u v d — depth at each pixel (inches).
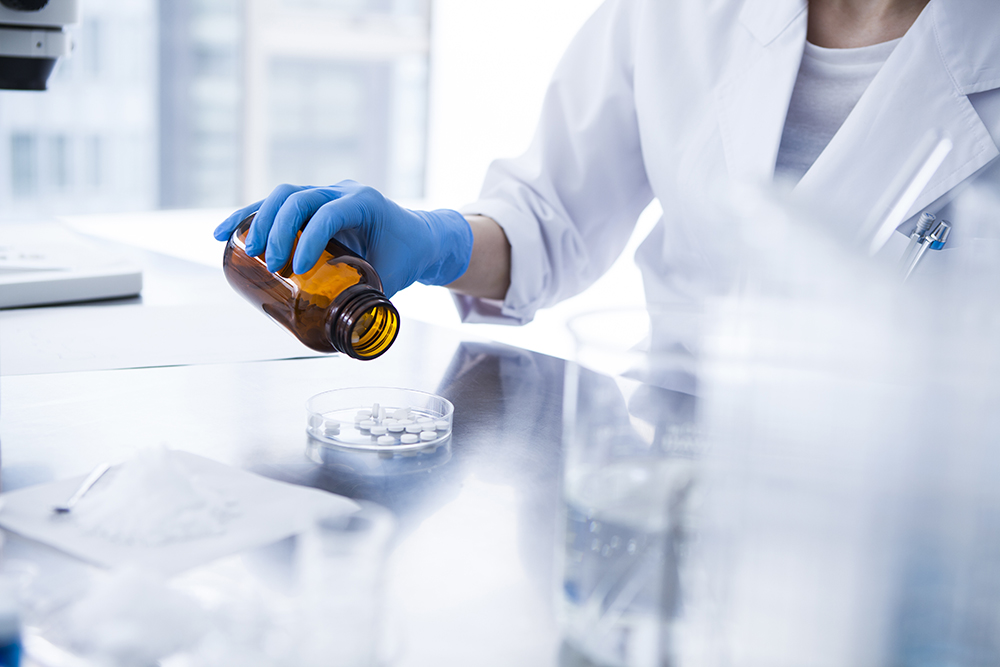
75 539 16.1
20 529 16.4
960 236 13.1
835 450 10.0
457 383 29.9
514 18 132.5
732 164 36.9
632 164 43.7
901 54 34.7
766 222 10.5
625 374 13.3
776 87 36.8
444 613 15.2
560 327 15.2
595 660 13.8
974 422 9.8
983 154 33.1
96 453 21.6
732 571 10.9
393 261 29.5
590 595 13.6
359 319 22.7
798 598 10.4
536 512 19.6
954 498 9.9
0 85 38.6
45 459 21.0
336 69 170.9
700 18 39.4
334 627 12.3
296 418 25.3
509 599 15.8
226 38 153.9
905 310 9.9
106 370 29.2
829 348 10.0
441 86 147.1
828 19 38.0
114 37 147.9
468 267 36.8
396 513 19.2
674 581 12.6
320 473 21.2
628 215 45.4
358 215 26.1
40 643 12.5
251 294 26.3
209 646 12.4
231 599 14.0
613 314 15.2
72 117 147.8
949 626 10.0
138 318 36.4
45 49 38.3
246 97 151.3
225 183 160.6
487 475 21.7
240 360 31.3
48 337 32.7
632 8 42.4
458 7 141.8
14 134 144.2
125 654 12.0
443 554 17.4
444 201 147.8
